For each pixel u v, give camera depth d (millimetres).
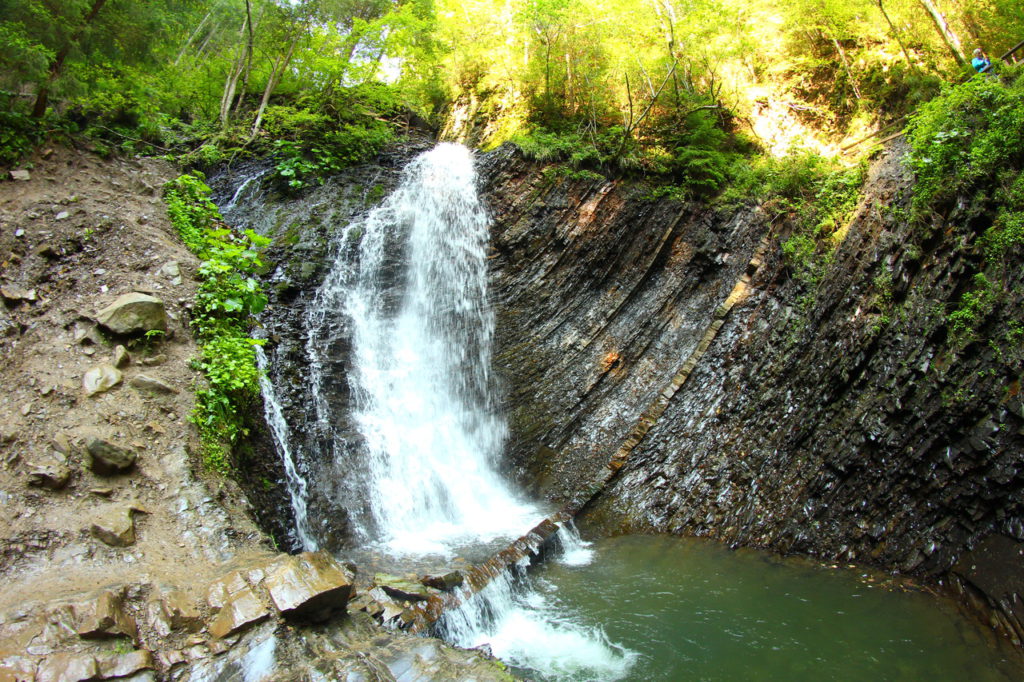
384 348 10125
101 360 5812
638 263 11312
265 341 7379
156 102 11602
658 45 12648
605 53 12656
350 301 10195
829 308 8633
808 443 7941
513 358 10820
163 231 8344
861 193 9516
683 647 5621
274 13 13023
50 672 3033
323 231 10641
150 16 10305
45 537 4090
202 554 4504
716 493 8344
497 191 12141
